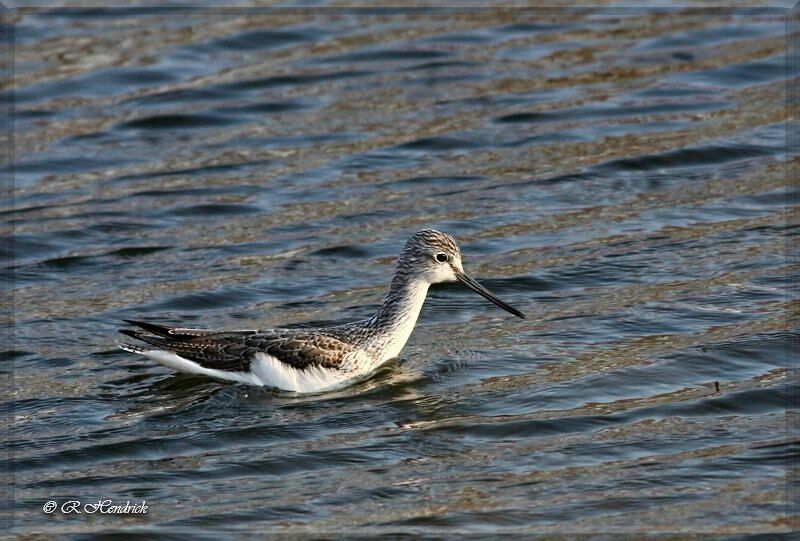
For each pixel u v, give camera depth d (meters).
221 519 12.55
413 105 25.02
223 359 15.58
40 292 18.38
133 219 20.72
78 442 14.21
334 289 18.16
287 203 21.20
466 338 16.78
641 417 14.40
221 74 26.52
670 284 17.86
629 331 16.59
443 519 12.44
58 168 22.78
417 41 28.03
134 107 25.16
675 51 27.23
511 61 27.06
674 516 12.35
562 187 21.44
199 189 21.77
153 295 18.09
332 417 14.72
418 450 13.87
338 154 23.05
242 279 18.53
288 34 28.25
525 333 16.77
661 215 20.20
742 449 13.61
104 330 17.14
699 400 14.70
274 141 23.72
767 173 21.52
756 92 25.00
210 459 13.80
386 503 12.80
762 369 15.40
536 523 12.33
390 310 15.90
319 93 25.73
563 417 14.45
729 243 19.05
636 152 22.53
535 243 19.42
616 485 12.97
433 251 15.80
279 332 15.59
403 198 21.22
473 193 21.33
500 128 23.89
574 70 26.45
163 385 15.69
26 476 13.53
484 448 13.88
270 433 14.36
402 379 15.66
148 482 13.36
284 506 12.79
